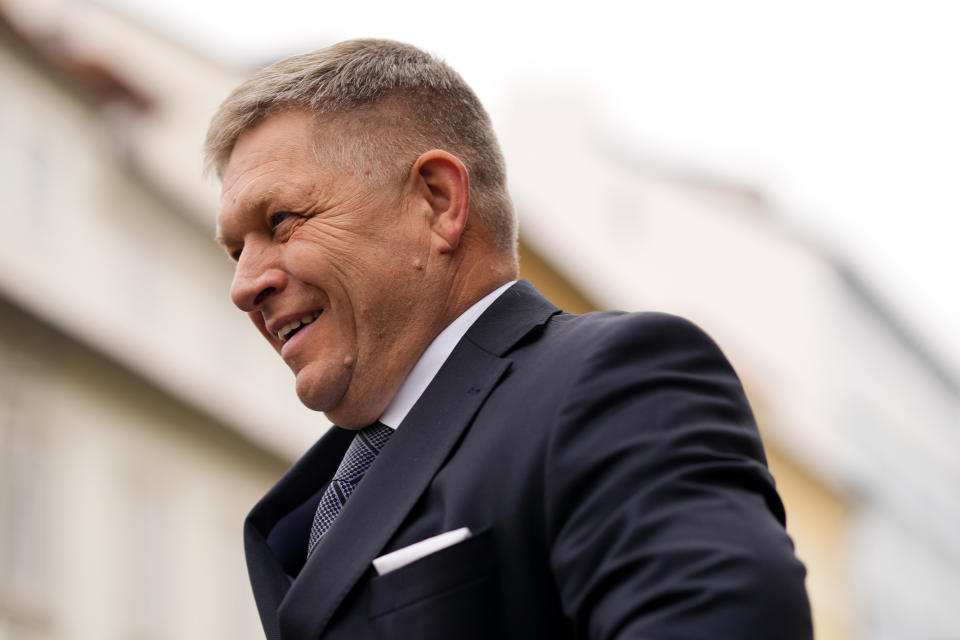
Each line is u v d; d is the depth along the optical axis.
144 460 17.47
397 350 2.85
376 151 2.91
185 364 18.56
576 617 2.15
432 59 3.09
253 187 2.89
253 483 19.23
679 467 2.17
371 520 2.46
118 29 19.73
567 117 31.56
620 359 2.36
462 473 2.42
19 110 16.84
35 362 16.22
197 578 18.02
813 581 30.72
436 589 2.29
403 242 2.88
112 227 17.95
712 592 1.99
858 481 34.19
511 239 3.05
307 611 2.39
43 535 15.71
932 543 38.72
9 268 15.96
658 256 32.97
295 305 2.86
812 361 34.81
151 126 19.05
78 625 15.84
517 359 2.59
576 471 2.24
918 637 36.00
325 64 2.98
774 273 35.12
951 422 42.50
